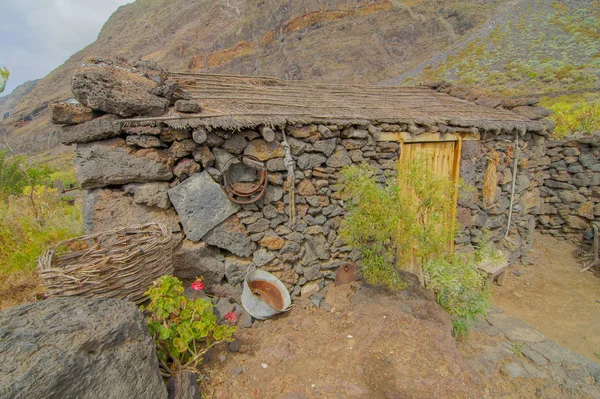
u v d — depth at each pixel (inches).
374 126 175.5
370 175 175.8
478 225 240.5
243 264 149.4
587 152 280.1
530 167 275.7
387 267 162.1
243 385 109.4
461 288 159.0
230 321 133.5
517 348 154.6
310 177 162.1
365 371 115.6
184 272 139.0
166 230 118.5
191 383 99.1
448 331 139.1
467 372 118.5
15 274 129.6
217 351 121.9
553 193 302.2
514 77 954.1
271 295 152.7
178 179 133.9
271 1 2458.2
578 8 1497.3
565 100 657.6
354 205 163.8
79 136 119.1
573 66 914.7
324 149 159.8
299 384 109.7
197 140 127.1
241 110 145.5
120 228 117.5
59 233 153.5
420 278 211.8
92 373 70.0
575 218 291.0
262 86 208.8
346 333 136.8
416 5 2046.0
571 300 215.9
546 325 189.9
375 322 138.9
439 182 150.5
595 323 191.6
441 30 1814.7
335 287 172.4
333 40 1968.5
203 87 179.5
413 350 124.7
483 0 1945.1
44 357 65.1
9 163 339.9
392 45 1823.3
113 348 77.0
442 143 211.5
